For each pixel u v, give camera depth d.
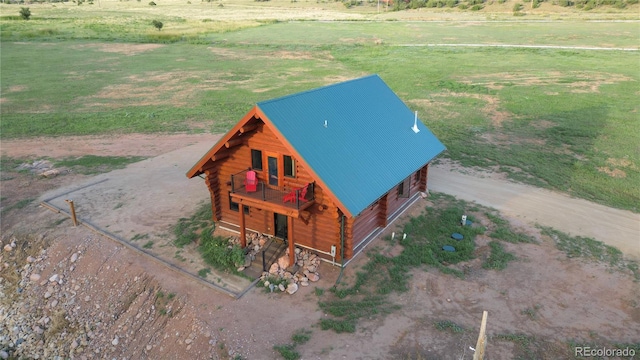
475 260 19.98
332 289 17.70
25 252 21.31
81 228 22.44
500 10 128.88
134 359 15.96
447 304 17.08
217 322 16.09
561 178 28.53
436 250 20.53
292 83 55.22
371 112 22.81
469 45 79.38
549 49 72.38
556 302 17.20
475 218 23.47
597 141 34.47
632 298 17.41
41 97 49.25
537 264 19.62
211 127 39.56
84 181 28.23
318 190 18.42
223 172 21.30
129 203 25.05
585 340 15.30
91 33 93.75
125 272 19.19
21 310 18.70
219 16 136.00
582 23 96.56
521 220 23.44
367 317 16.33
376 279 18.42
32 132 38.28
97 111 44.59
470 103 45.72
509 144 34.53
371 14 138.38
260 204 18.56
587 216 23.89
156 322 16.97
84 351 16.66
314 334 15.52
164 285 18.14
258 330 15.69
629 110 41.81
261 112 17.53
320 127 19.38
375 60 68.75
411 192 24.95
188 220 23.03
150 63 67.69
